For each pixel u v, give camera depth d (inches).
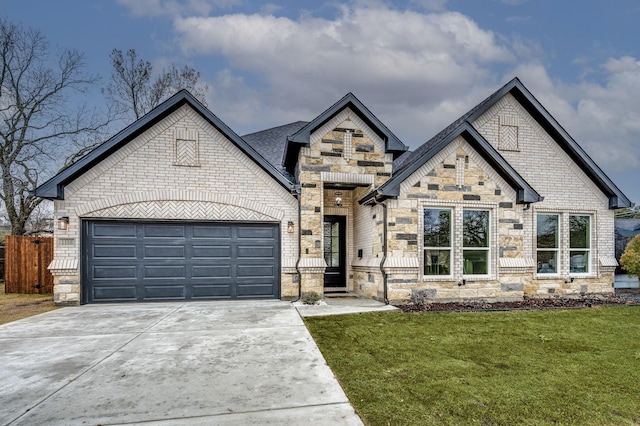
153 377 167.8
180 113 398.0
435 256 397.1
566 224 465.1
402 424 128.4
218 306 363.9
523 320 303.9
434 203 393.1
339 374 176.4
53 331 258.2
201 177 398.3
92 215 374.9
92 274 377.4
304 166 414.3
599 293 460.1
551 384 167.5
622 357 208.7
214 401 142.1
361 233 470.0
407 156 615.8
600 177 464.1
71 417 129.1
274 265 411.8
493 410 140.7
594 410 142.4
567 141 462.0
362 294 453.1
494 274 401.1
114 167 381.7
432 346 227.0
